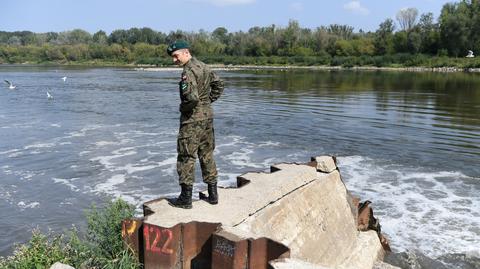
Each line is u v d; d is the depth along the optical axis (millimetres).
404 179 14836
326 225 7914
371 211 9656
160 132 22750
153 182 14672
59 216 12102
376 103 34406
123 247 5801
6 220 11867
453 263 9344
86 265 5898
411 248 9961
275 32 143750
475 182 14492
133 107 32375
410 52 114938
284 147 19406
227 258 5102
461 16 103188
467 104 33750
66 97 39406
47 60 155875
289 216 6980
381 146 19547
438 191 13625
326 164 8984
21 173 15773
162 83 57531
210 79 5945
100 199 13211
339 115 28203
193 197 13016
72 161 17219
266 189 7047
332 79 65250
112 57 155000
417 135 21859
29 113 29469
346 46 126062
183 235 5477
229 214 5969
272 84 54312
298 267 4824
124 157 17766
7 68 114125
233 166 16359
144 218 5727
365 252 8609
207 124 5941
